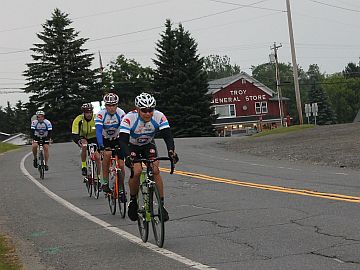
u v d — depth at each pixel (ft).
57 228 28.84
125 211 30.30
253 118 257.75
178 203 34.42
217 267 19.60
